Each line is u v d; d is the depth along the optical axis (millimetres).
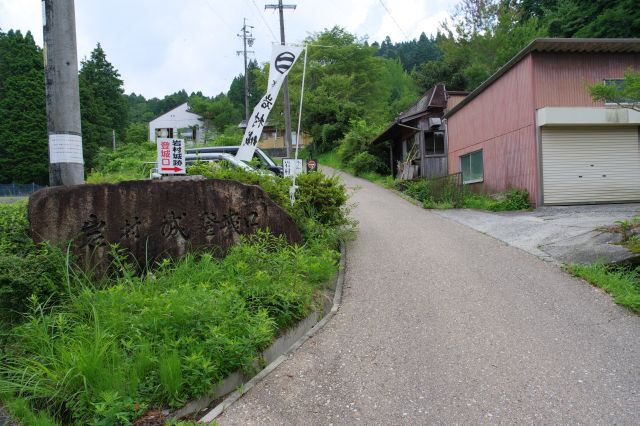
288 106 18922
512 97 13445
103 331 3619
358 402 3533
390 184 20656
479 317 5051
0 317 4055
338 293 6031
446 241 8742
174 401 3273
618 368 3908
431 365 4043
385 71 42031
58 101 5641
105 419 2951
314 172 8930
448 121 19031
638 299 5145
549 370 3893
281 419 3336
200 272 5008
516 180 13375
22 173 33312
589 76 12469
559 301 5473
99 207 5430
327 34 37594
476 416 3285
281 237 6340
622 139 12453
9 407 3164
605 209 11203
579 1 23938
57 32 5641
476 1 33031
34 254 4750
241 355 3789
